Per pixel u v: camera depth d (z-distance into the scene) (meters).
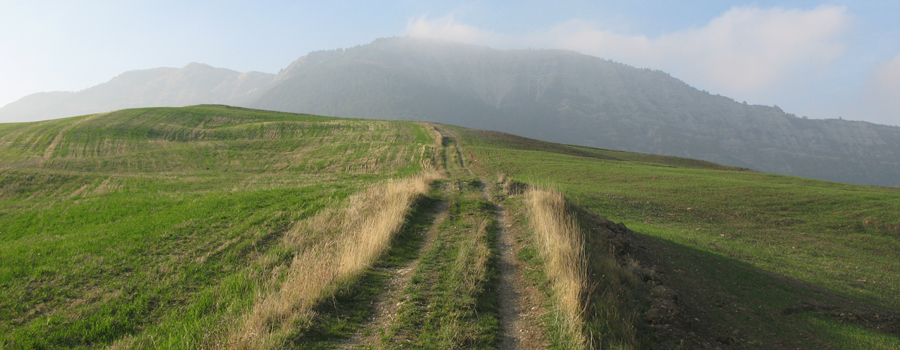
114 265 14.60
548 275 10.61
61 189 32.28
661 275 13.20
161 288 12.80
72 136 52.25
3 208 25.94
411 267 12.15
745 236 23.41
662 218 26.56
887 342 10.33
